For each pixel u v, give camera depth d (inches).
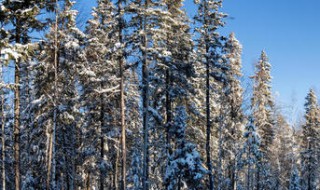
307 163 2018.9
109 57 943.7
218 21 1109.1
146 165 906.7
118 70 975.6
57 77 756.0
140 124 1220.5
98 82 941.8
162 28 967.6
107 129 1042.1
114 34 956.0
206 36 1111.6
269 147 1780.3
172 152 992.9
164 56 920.9
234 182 1210.6
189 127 1094.4
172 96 1031.6
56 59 759.1
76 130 1001.5
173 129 946.1
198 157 924.0
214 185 1234.6
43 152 927.7
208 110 1090.7
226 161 1305.4
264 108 1503.4
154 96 1045.2
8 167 927.7
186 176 903.7
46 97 768.9
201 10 1125.7
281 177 2036.2
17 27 646.5
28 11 617.0
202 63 1137.4
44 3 673.0
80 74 856.9
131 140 1112.2
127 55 899.4
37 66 739.4
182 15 1109.7
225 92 1128.8
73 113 791.1
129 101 1092.5
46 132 769.6
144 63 912.9
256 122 1489.9
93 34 1003.9
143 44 927.7
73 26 808.9
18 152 636.1
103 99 1007.6
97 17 1050.7
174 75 1053.2
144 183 889.5
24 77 866.8
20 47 576.4
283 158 1988.2
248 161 1289.4
